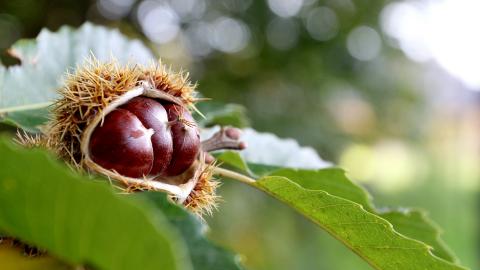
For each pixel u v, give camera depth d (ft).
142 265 1.29
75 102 1.55
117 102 1.56
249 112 4.34
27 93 1.84
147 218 1.26
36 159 1.29
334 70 4.86
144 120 1.57
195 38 4.38
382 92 5.35
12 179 1.31
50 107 1.61
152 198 1.42
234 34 4.48
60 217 1.32
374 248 1.59
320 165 2.04
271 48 4.52
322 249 5.58
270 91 4.54
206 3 4.34
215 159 1.69
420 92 6.54
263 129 4.31
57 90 1.60
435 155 11.28
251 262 4.36
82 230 1.31
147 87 1.60
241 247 4.34
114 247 1.30
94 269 1.36
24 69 1.86
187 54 4.37
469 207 10.47
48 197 1.31
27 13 3.87
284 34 4.56
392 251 1.58
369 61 5.12
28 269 1.43
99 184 1.27
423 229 1.88
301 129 4.43
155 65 1.65
